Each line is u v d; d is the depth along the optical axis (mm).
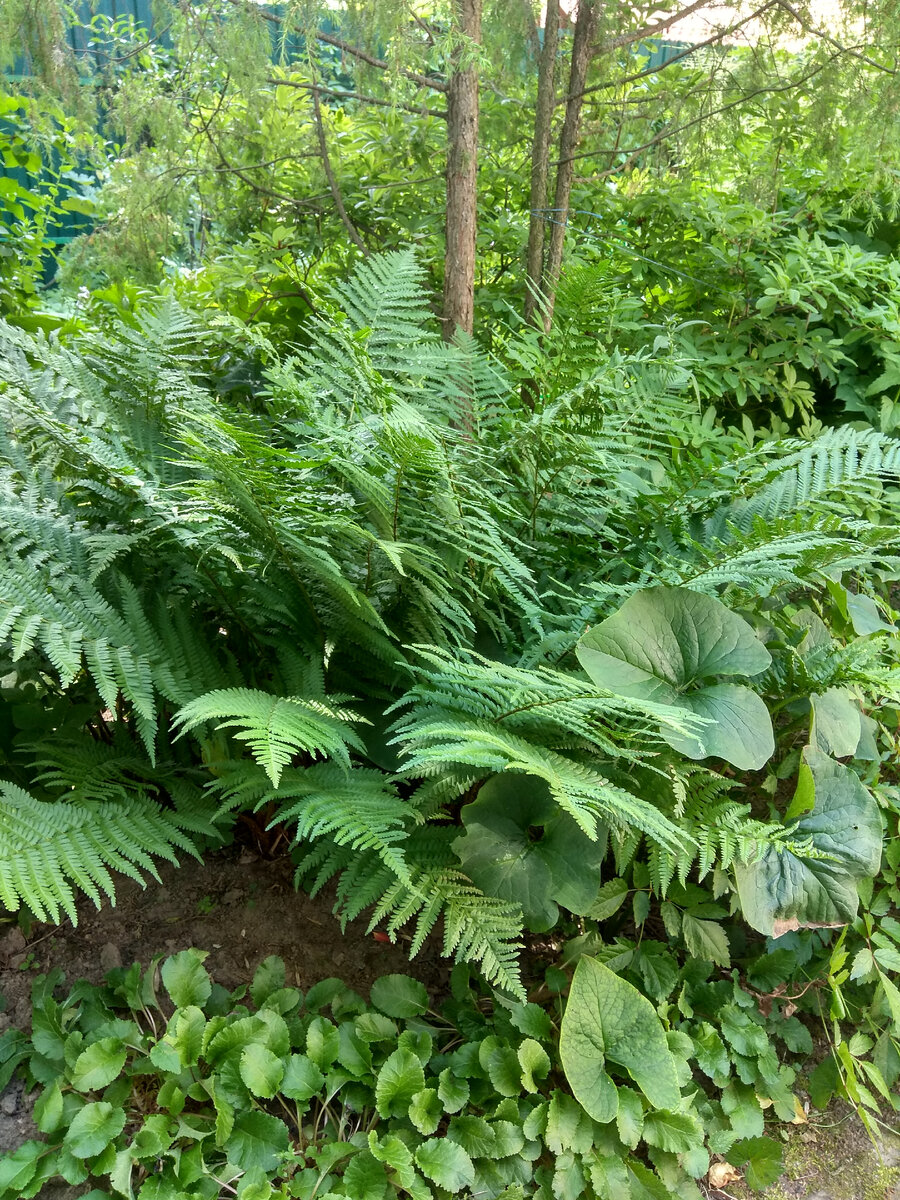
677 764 1927
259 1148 1586
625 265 3373
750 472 2348
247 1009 1817
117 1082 1675
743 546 2080
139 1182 1587
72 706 2018
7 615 1615
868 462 2330
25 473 2041
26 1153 1538
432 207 3551
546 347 2666
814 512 2219
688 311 3730
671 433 2777
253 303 3553
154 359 2268
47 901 1473
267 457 1667
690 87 3391
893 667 2252
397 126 3438
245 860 2152
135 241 3266
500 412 2547
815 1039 2162
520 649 2154
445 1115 1779
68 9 2965
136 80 3145
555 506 2328
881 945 2123
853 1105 2057
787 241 3607
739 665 1836
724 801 1901
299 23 2732
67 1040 1674
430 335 2508
